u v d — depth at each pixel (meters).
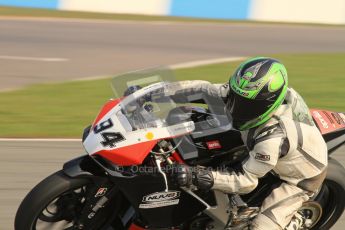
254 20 64.44
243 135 14.55
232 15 64.44
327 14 64.94
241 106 13.52
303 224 16.61
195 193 14.74
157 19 61.59
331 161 16.86
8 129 26.38
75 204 14.91
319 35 57.69
